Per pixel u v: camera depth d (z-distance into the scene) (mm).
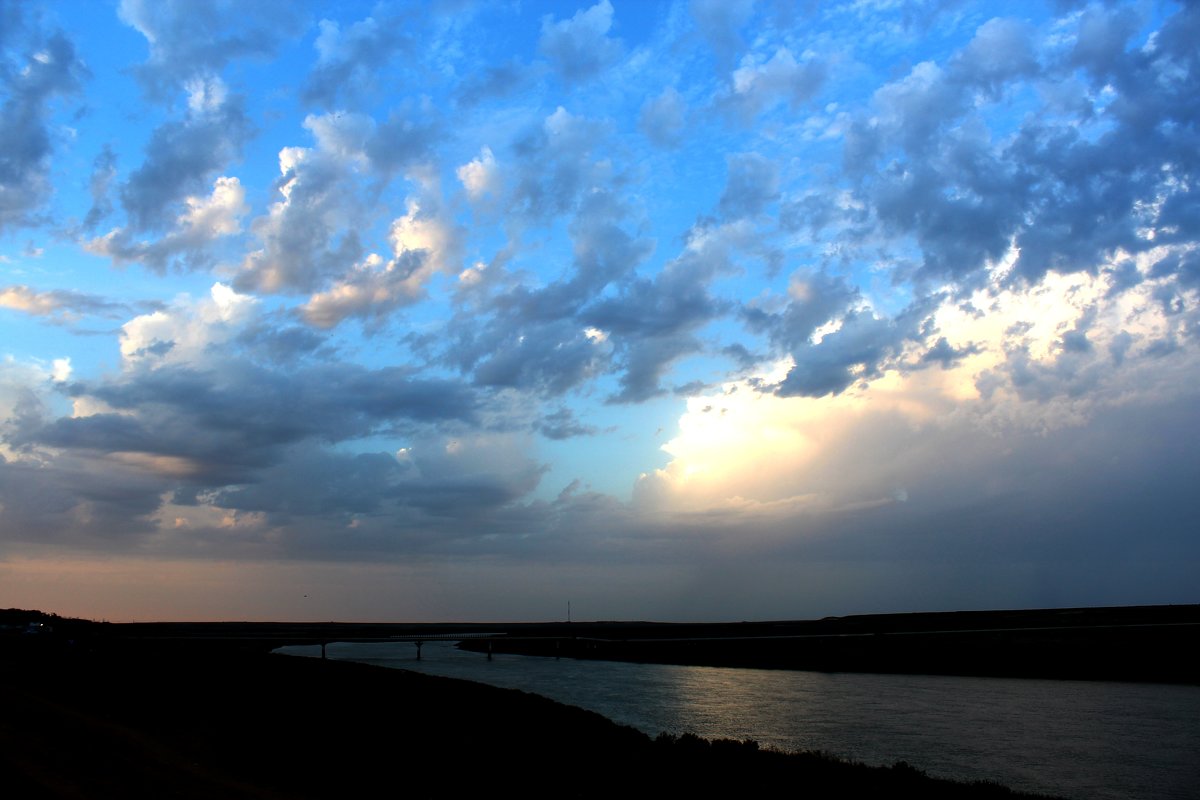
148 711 41312
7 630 124375
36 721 34969
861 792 28625
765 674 132000
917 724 68250
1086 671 128000
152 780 23938
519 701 54781
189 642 156375
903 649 163000
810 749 53594
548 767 29562
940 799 28594
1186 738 61344
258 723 37906
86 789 22359
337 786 24797
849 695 94812
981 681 117875
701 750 35750
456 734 36312
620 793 26266
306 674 71938
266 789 23703
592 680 113438
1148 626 180375
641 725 64062
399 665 148750
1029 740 59781
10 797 21328
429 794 24453
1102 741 59656
